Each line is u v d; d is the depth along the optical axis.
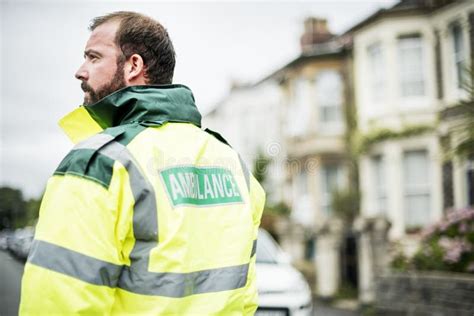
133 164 1.28
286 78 18.84
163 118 1.43
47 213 1.23
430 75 13.51
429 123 13.30
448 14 12.81
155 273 1.24
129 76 1.50
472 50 11.98
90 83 1.50
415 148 13.48
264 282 5.84
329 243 10.69
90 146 1.27
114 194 1.24
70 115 1.47
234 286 1.38
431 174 13.08
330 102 16.97
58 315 1.17
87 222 1.20
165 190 1.31
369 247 9.18
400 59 14.02
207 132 1.65
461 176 12.00
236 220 1.48
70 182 1.24
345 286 10.57
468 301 6.15
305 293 6.01
